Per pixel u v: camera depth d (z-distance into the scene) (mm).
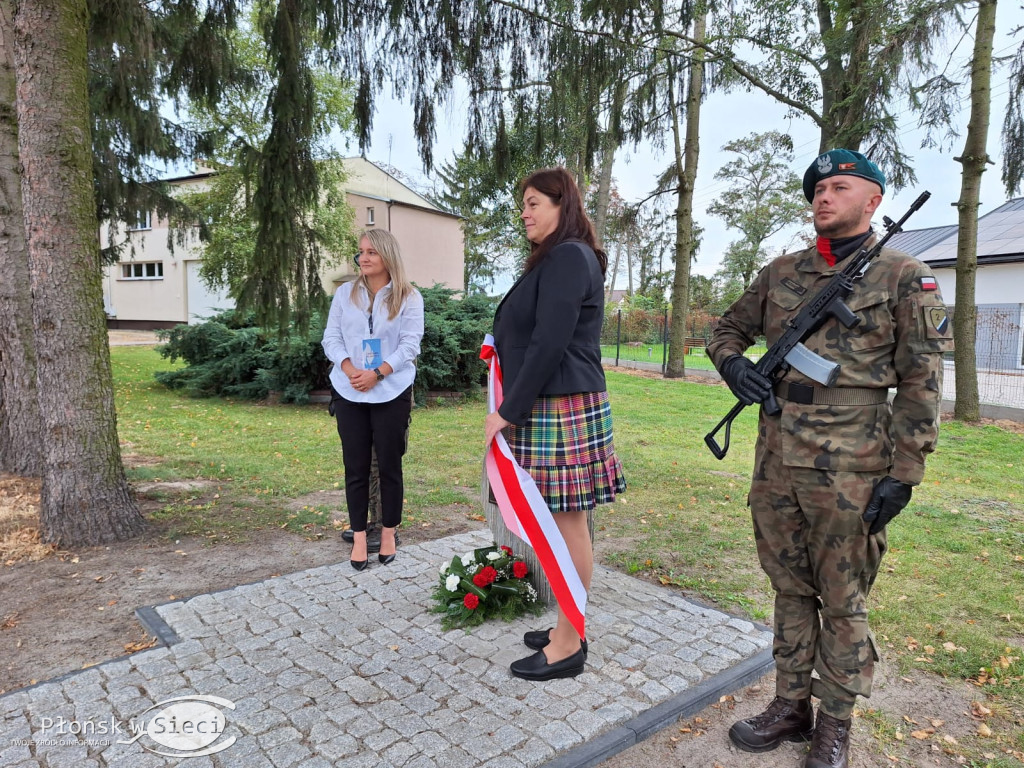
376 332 3486
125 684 2367
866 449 1902
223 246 17312
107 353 4031
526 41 5637
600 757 2051
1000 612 3273
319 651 2623
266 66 5312
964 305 9727
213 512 4613
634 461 6750
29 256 3785
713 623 2934
